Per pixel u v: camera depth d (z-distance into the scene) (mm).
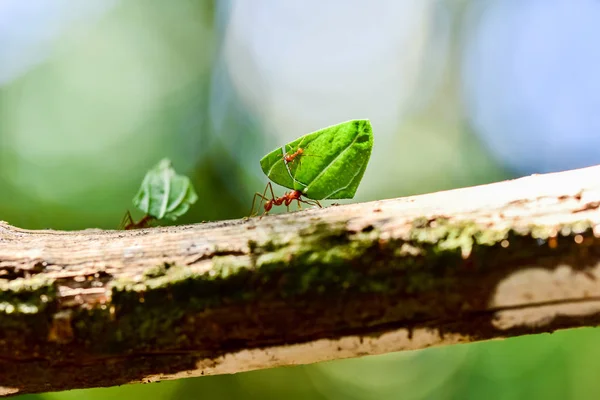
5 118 611
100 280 277
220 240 277
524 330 273
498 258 271
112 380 279
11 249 280
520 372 594
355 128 289
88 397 500
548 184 273
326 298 273
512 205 272
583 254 269
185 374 279
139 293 275
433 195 277
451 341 275
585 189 271
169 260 277
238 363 278
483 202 274
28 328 276
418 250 272
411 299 273
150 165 641
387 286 273
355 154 290
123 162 636
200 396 581
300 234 276
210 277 275
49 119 628
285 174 293
